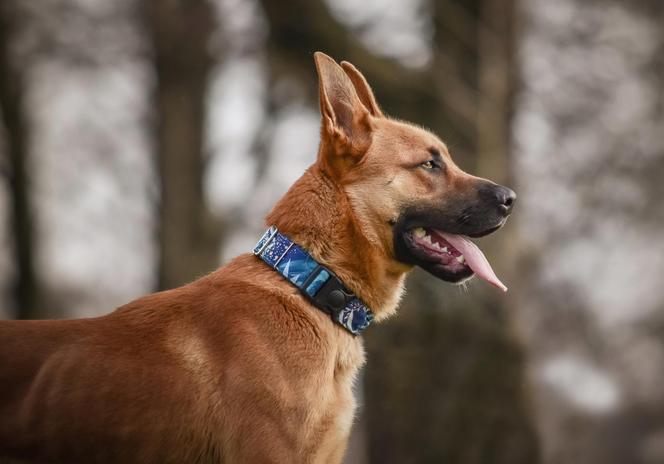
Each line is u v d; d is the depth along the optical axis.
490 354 10.04
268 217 5.56
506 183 10.88
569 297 23.05
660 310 24.20
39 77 19.77
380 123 5.78
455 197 5.68
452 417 9.98
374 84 11.09
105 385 4.88
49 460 4.89
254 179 19.61
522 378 10.09
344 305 5.32
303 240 5.36
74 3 17.27
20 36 17.27
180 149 15.81
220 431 4.91
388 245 5.59
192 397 4.92
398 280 5.73
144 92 19.69
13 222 17.31
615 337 24.53
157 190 16.38
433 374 10.09
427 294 10.16
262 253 5.39
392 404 10.16
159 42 15.70
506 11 11.02
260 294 5.17
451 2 11.12
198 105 16.11
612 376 24.03
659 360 24.58
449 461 9.96
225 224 16.78
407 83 11.03
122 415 4.87
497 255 10.39
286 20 11.80
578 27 17.25
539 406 10.30
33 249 17.33
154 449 4.91
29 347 4.95
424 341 10.16
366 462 10.43
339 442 5.15
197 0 15.70
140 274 28.31
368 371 10.37
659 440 23.95
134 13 17.08
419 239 5.69
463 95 10.90
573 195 20.42
